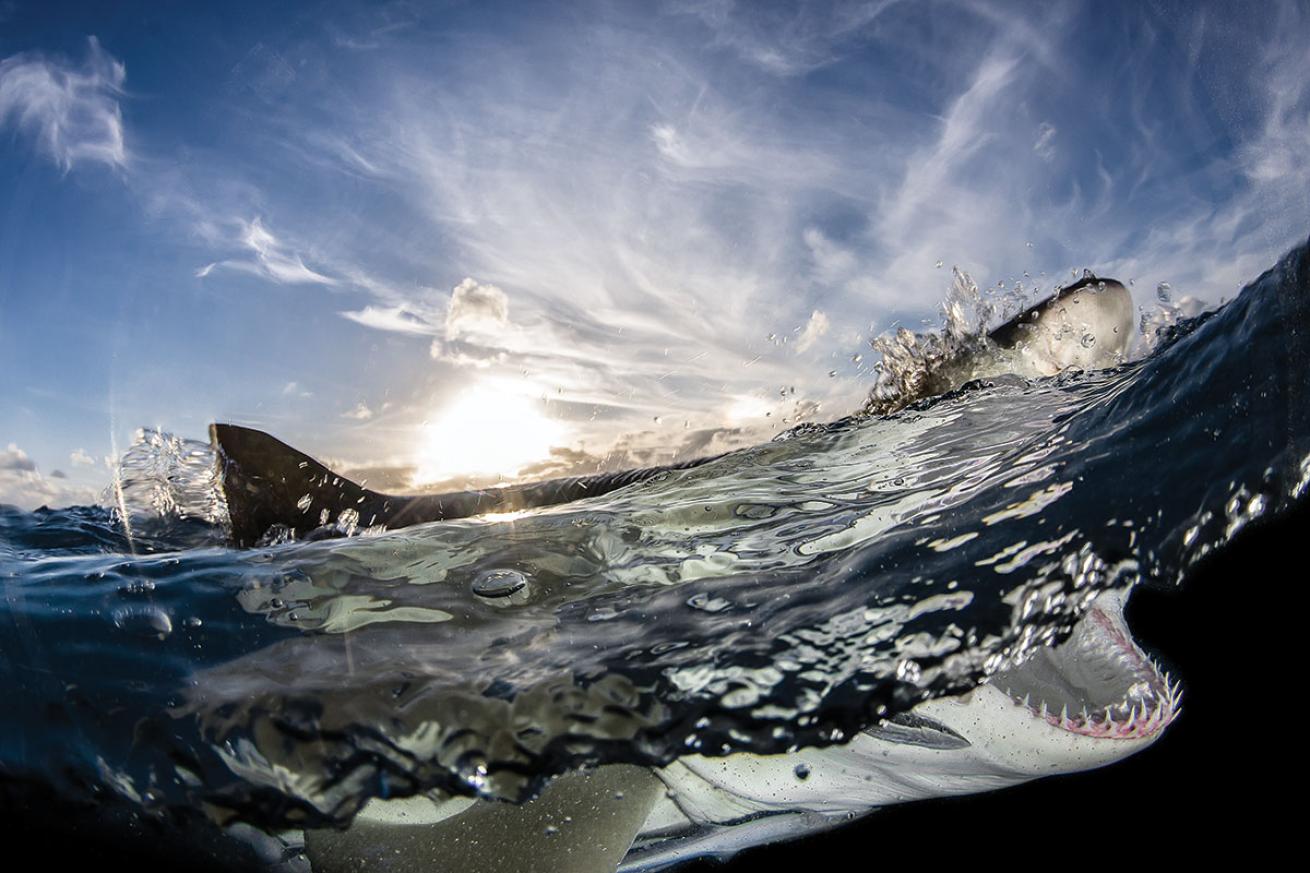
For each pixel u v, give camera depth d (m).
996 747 0.79
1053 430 1.02
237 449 1.53
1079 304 1.49
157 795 0.76
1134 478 0.78
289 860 0.81
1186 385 0.83
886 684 0.70
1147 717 0.77
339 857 0.72
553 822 0.72
